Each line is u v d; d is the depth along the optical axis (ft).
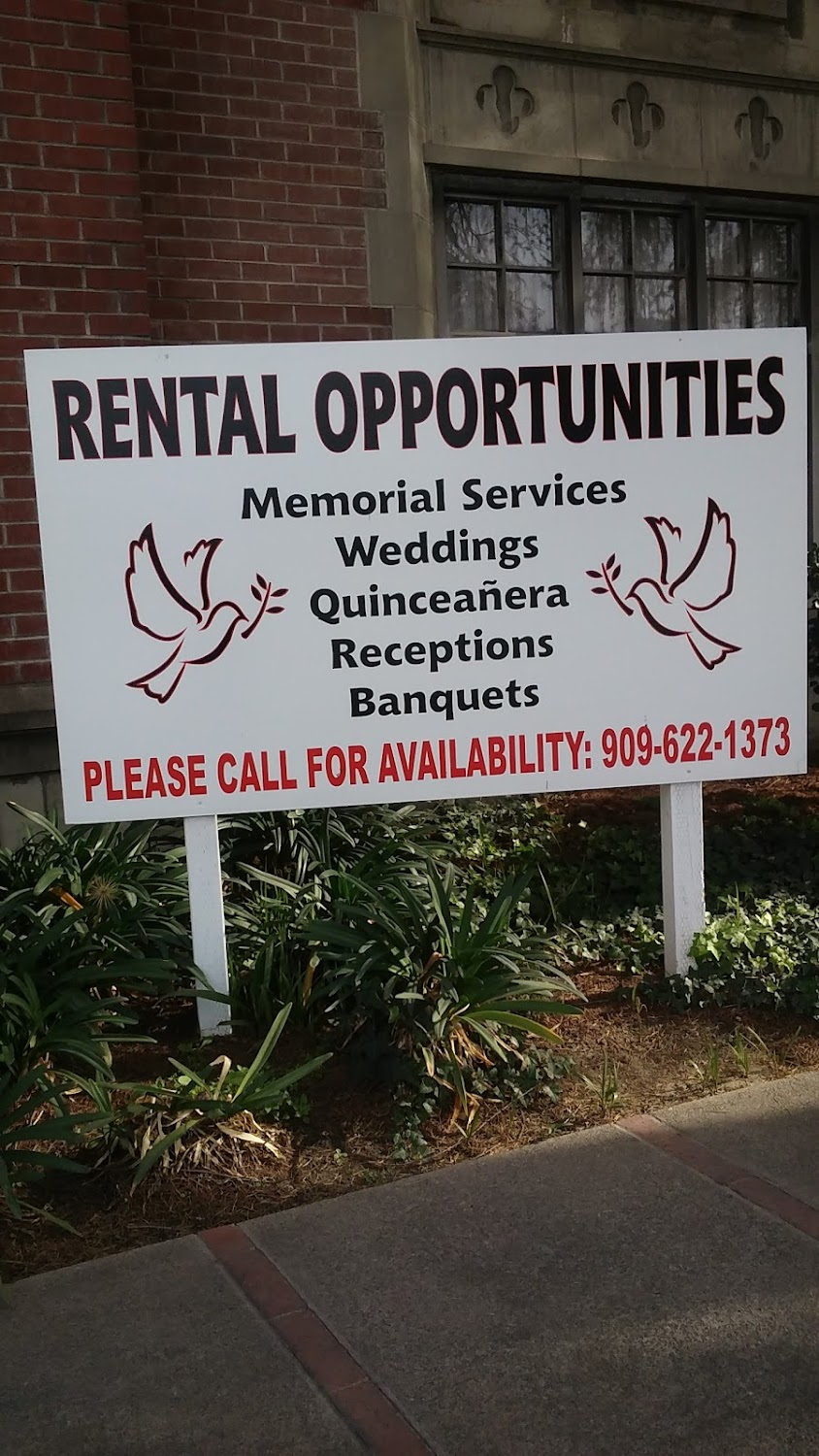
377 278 20.83
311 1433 7.33
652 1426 7.29
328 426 12.69
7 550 17.31
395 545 12.96
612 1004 13.74
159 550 12.59
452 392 12.79
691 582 13.42
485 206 23.54
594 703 13.51
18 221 16.97
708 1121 11.05
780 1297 8.43
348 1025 12.25
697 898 14.03
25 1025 11.64
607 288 24.93
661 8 23.81
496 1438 7.24
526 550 13.16
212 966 13.01
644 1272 8.79
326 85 20.17
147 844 15.90
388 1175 10.53
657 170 24.07
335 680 13.07
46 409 12.28
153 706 12.80
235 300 19.88
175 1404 7.63
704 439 13.20
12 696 17.42
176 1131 10.47
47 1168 10.56
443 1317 8.37
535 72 22.76
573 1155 10.55
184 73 19.27
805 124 25.66
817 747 26.00
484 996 12.01
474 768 13.43
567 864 17.88
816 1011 13.01
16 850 15.40
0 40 16.65
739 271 26.13
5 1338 8.35
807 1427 7.24
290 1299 8.65
